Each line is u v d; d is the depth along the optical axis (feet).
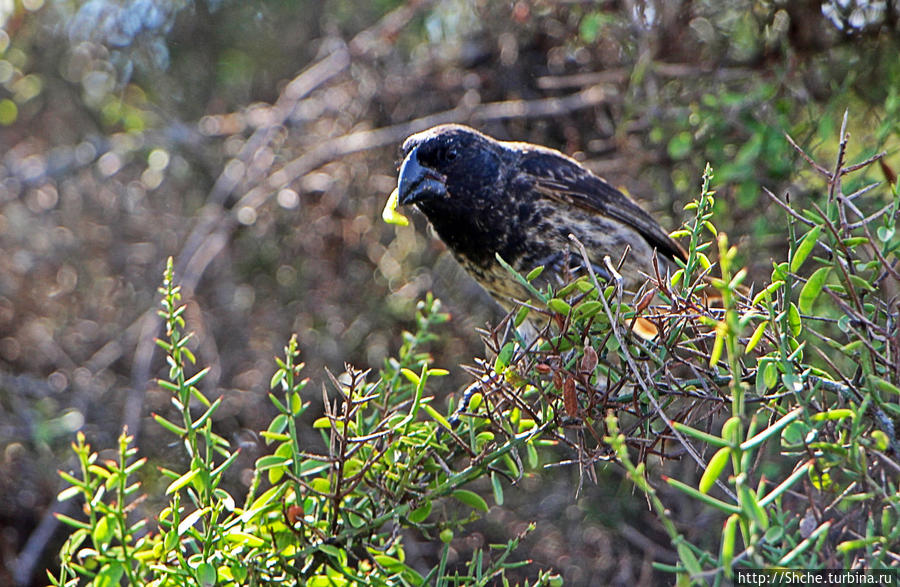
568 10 34.19
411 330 34.96
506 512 32.60
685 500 30.42
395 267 35.70
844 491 16.03
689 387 18.33
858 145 32.55
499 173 28.19
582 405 18.94
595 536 32.12
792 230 17.24
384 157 36.06
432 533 31.63
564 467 32.73
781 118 29.76
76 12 41.32
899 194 17.16
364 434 20.29
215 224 35.37
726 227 30.58
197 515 18.60
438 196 28.09
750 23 32.42
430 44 36.42
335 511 19.20
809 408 16.83
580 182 28.66
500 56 35.47
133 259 37.35
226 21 41.37
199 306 35.47
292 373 19.77
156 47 41.37
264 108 39.22
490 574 19.45
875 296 17.57
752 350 18.26
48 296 37.09
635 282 29.19
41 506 34.37
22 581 31.37
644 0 31.81
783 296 17.57
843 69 31.55
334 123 37.42
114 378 35.42
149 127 39.47
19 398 35.29
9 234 37.91
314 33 40.91
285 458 19.69
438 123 35.14
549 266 28.53
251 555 19.04
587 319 18.85
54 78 41.39
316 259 36.04
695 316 17.49
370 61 36.68
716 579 14.03
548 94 35.01
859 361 16.98
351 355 35.42
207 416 18.95
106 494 32.17
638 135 33.14
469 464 20.47
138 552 18.28
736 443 13.88
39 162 39.52
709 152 31.14
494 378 18.89
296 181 35.91
